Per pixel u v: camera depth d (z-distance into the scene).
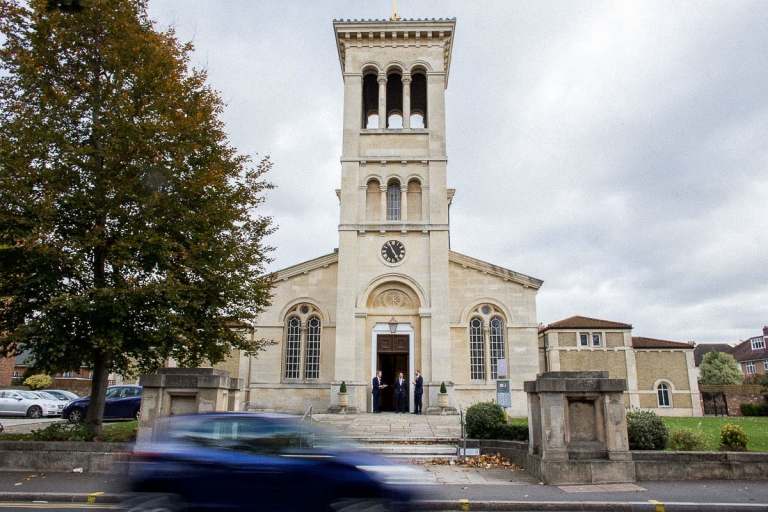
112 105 17.11
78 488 12.34
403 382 28.25
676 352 43.69
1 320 16.80
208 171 17.69
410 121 34.19
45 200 15.26
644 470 13.31
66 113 16.83
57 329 15.75
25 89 17.03
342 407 27.36
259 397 30.22
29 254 15.60
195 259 17.61
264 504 8.59
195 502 8.72
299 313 31.66
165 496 8.78
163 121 16.94
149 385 14.80
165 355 17.03
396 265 29.98
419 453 17.06
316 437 9.60
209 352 18.97
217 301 18.39
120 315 15.82
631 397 41.44
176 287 16.23
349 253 29.92
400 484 8.82
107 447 14.78
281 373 30.62
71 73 17.48
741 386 46.84
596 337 42.72
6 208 15.62
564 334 42.75
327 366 30.61
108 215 16.86
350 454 9.07
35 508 10.69
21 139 15.85
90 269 17.59
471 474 14.34
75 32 17.38
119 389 27.02
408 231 30.23
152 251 16.55
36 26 16.92
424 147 31.47
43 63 17.08
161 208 17.17
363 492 8.54
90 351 16.89
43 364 16.75
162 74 17.59
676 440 15.14
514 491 12.02
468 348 30.83
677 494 11.66
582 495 11.59
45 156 16.22
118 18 17.30
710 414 44.25
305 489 8.54
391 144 31.53
